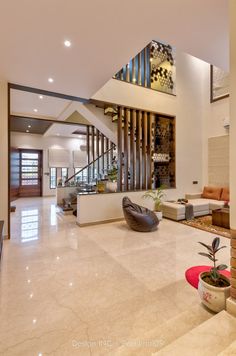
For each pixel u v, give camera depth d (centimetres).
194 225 471
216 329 137
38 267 269
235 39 149
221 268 175
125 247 340
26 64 310
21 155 967
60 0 195
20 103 549
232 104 153
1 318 175
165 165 661
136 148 564
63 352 142
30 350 144
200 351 119
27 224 490
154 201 564
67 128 811
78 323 170
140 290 217
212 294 165
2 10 206
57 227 464
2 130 376
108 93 496
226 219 445
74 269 264
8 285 226
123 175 539
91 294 210
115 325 167
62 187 716
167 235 402
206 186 683
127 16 217
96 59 298
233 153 154
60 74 341
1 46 265
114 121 553
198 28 238
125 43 263
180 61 652
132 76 550
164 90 624
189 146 671
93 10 208
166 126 651
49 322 171
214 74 671
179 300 200
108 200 505
